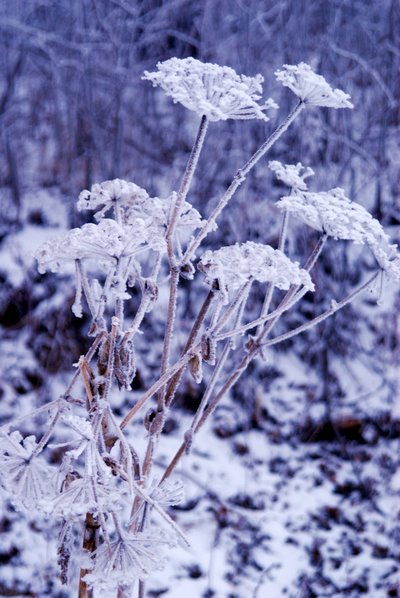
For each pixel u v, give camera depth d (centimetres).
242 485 395
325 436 431
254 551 363
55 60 511
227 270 125
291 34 507
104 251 125
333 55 520
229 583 347
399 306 464
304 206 139
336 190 152
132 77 518
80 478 124
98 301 131
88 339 450
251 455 416
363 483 404
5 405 425
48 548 353
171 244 136
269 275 124
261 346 148
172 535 126
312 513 388
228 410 435
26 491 124
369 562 368
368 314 468
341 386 446
